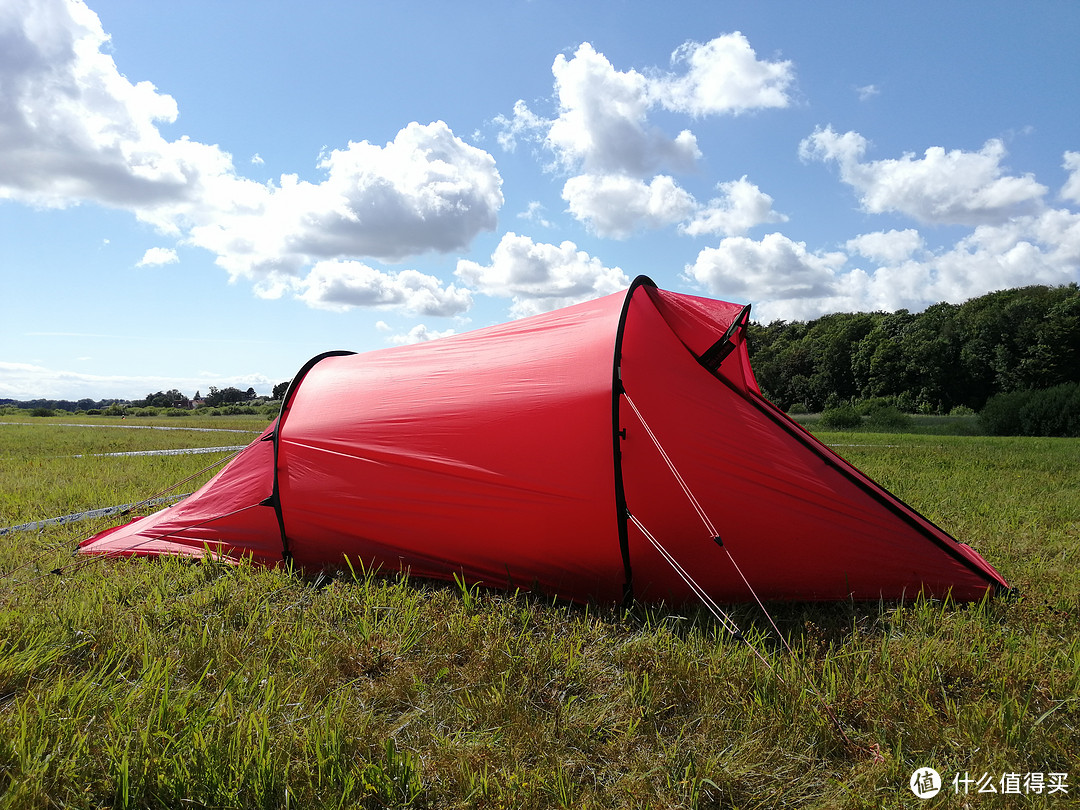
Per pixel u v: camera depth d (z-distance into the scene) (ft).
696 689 10.27
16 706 9.29
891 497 16.01
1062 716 9.47
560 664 11.14
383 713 9.78
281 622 12.78
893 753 8.71
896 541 14.35
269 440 18.42
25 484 29.30
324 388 18.39
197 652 11.27
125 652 11.30
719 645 11.53
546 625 12.91
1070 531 19.83
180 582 15.34
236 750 8.34
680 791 8.04
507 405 15.19
